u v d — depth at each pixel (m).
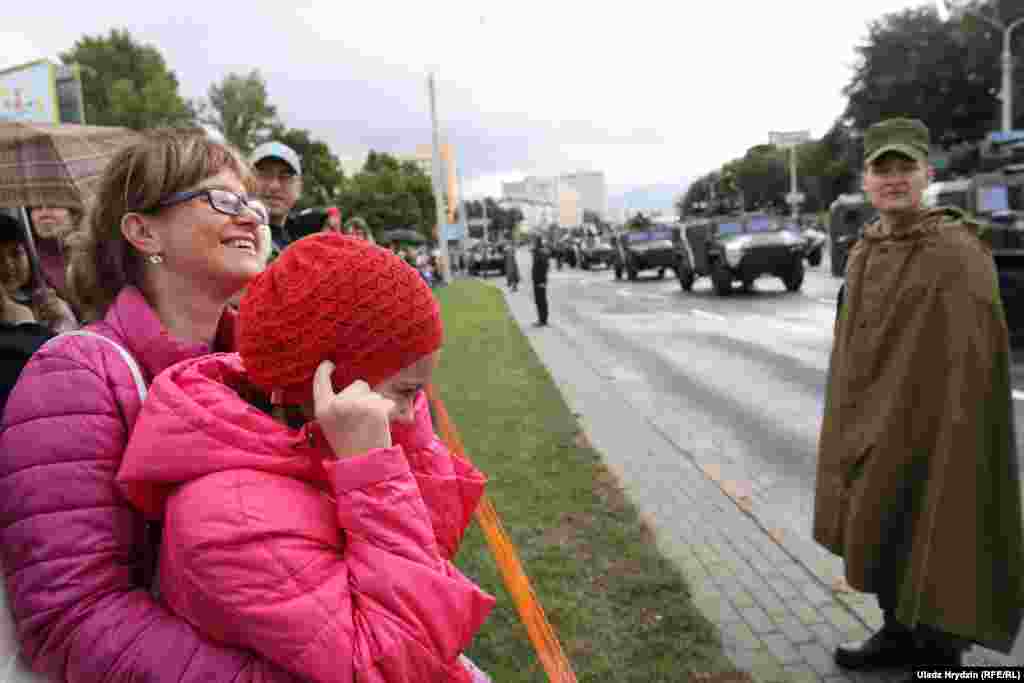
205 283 1.28
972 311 2.37
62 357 1.06
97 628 0.96
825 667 2.79
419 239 26.47
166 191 1.21
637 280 27.14
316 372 1.01
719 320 13.52
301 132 52.94
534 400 7.19
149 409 1.00
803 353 9.65
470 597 1.03
